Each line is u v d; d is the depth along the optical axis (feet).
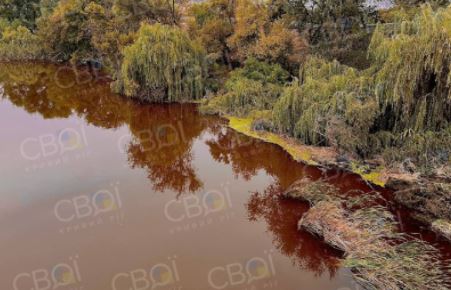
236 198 44.91
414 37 44.80
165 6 100.07
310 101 55.06
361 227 36.11
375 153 49.19
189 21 97.30
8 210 41.93
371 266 31.01
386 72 47.67
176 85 78.89
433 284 29.27
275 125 60.59
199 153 57.47
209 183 48.44
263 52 80.84
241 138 61.46
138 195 45.32
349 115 49.19
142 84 80.02
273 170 51.11
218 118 70.85
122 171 51.39
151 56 76.18
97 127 67.82
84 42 117.19
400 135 47.37
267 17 85.56
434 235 36.17
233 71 82.74
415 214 38.93
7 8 169.07
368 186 44.45
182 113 74.23
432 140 43.88
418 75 44.32
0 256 35.04
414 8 69.92
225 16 94.27
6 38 140.67
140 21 99.09
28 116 73.67
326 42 78.48
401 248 33.04
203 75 83.05
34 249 35.94
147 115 73.46
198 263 34.04
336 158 50.01
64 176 49.47
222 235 38.01
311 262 34.17
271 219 40.55
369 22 80.59
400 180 42.32
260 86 72.64
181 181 49.03
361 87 50.80
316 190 42.98
